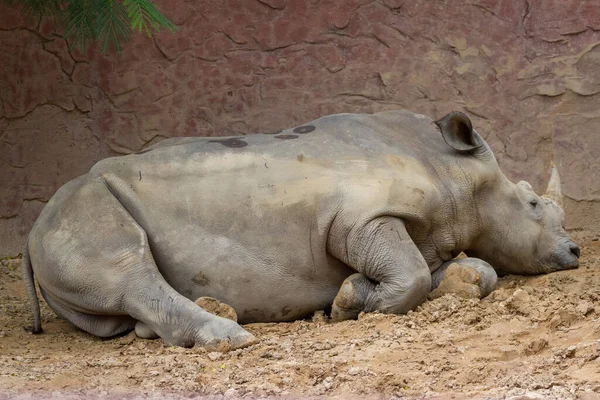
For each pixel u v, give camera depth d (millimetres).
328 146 14656
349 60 20203
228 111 20141
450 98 20172
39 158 19797
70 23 16781
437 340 12539
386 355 11984
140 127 20000
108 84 19953
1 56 19719
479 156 15781
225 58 20125
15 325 15352
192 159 14492
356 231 14062
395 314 13938
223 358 12406
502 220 15938
